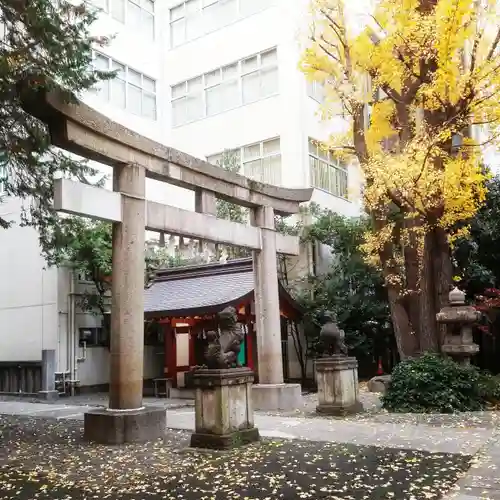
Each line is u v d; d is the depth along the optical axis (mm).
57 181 8344
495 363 18500
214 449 7680
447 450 7398
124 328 9125
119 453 7863
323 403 11180
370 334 18422
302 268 19781
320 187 21125
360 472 6332
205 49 22750
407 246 14344
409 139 14258
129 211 9406
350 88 14219
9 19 9414
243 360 15984
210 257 20000
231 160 19547
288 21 20781
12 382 17422
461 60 13695
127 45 22031
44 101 7949
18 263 18828
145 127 22297
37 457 7820
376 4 13789
